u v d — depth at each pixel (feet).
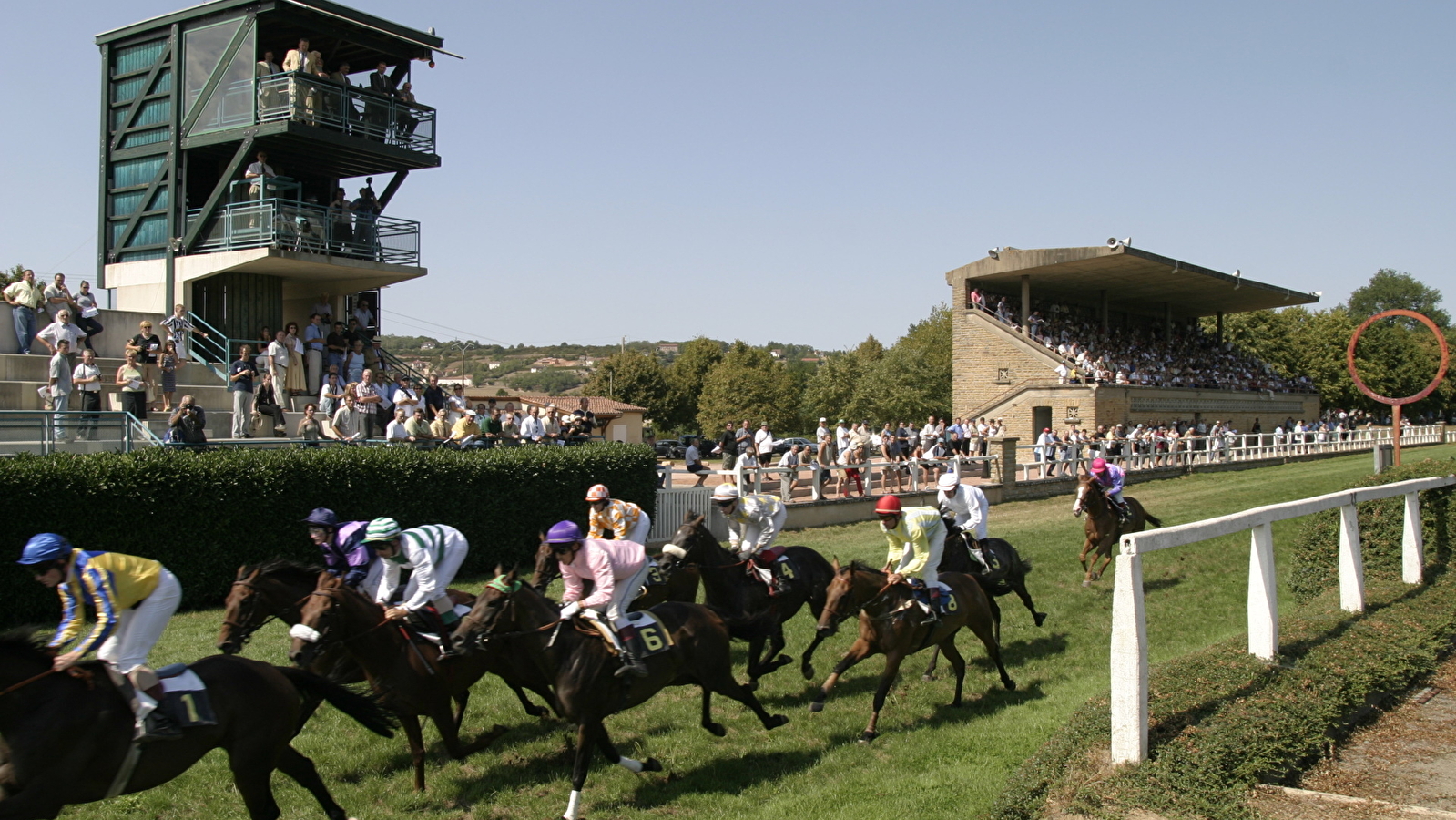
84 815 19.35
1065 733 20.01
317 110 59.31
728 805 20.29
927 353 176.96
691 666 22.36
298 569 22.03
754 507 29.17
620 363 215.31
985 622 27.71
